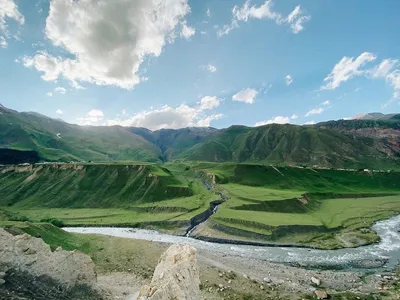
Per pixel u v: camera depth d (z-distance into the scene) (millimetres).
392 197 175500
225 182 194250
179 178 188375
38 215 124188
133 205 141375
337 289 52250
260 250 80312
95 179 168375
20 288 29375
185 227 104125
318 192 170750
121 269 57312
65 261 35969
